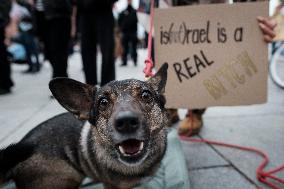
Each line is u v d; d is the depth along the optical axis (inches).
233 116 42.6
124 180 20.8
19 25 89.2
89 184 25.8
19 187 22.1
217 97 29.1
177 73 29.0
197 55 28.8
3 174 21.3
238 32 28.4
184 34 28.6
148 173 21.2
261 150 31.0
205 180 25.8
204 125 39.1
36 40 98.8
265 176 25.4
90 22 51.3
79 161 22.0
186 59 28.9
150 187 23.8
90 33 52.2
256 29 28.3
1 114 46.8
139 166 20.4
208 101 29.2
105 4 49.6
